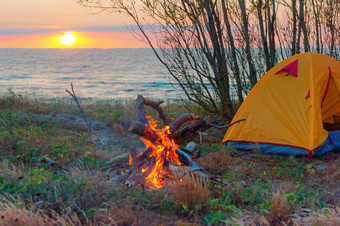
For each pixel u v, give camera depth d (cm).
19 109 1109
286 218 380
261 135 715
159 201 425
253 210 418
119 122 945
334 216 369
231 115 903
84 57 17938
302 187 494
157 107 612
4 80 5725
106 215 369
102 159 639
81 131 884
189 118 599
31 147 673
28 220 335
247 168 595
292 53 938
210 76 901
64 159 614
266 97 746
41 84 5119
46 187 423
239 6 873
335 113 808
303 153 660
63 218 359
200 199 414
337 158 656
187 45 869
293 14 919
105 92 4072
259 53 891
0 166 532
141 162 550
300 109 693
